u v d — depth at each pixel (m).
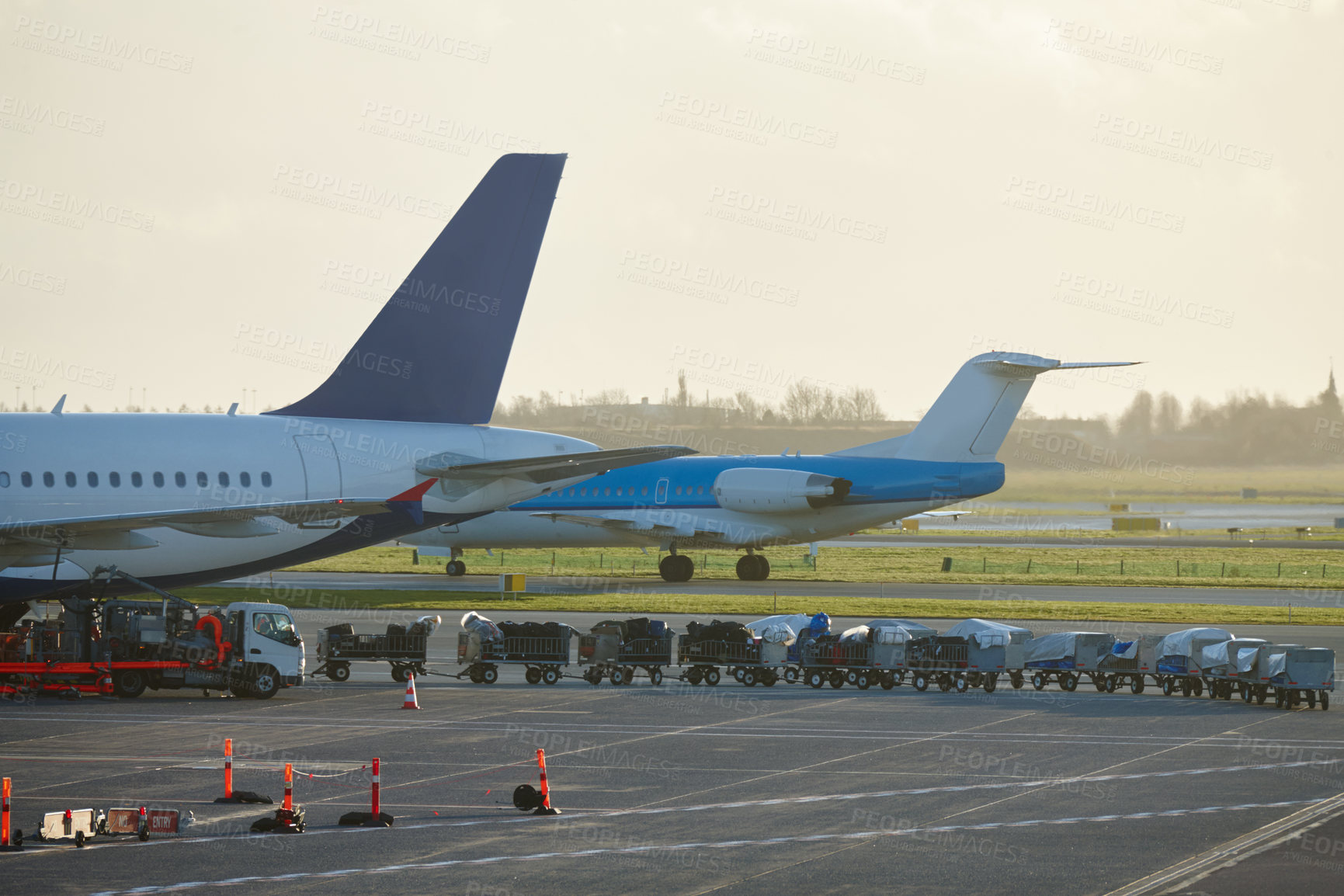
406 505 82.19
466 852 37.44
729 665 77.75
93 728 59.16
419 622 78.88
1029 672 85.19
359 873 34.97
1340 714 67.56
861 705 69.88
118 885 33.59
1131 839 39.44
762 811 43.16
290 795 40.25
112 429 78.12
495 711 65.69
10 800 40.66
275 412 84.25
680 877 34.91
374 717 63.28
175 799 44.09
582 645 77.94
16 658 68.38
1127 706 70.69
